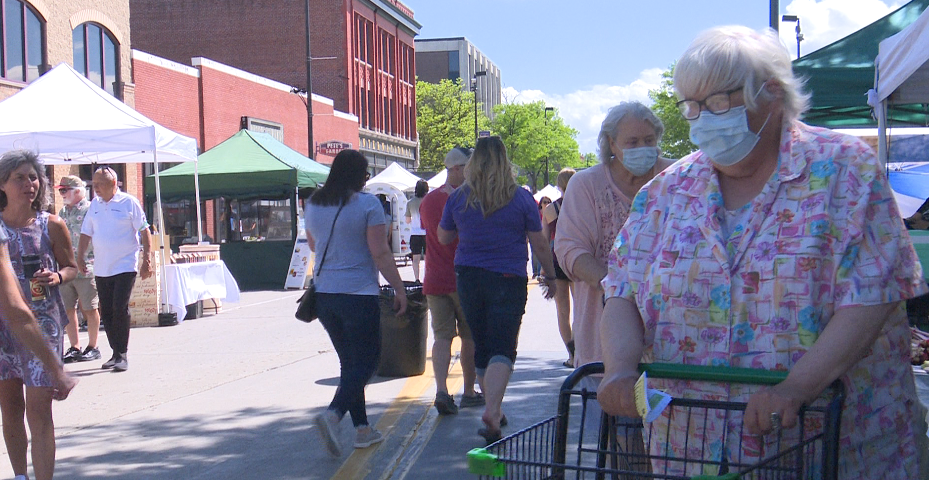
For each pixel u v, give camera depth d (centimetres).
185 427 631
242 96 3125
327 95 4472
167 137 1309
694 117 224
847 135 222
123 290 871
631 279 242
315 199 543
